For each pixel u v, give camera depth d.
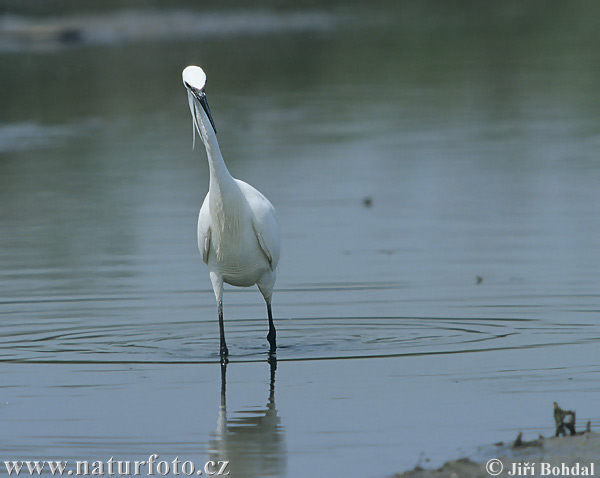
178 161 22.48
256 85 34.22
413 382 9.48
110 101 31.27
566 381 9.35
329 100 30.94
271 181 19.92
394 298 12.40
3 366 10.26
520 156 21.81
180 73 36.16
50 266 14.35
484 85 33.16
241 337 11.23
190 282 13.43
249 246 10.80
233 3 59.25
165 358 10.50
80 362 10.38
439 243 15.05
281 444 8.06
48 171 21.77
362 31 49.19
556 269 13.41
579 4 57.78
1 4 53.91
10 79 35.91
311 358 10.38
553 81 33.25
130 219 17.22
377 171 20.64
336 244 15.17
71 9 53.81
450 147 23.20
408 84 33.94
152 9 55.00
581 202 17.42
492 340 10.74
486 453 7.66
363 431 8.27
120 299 12.69
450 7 60.44
